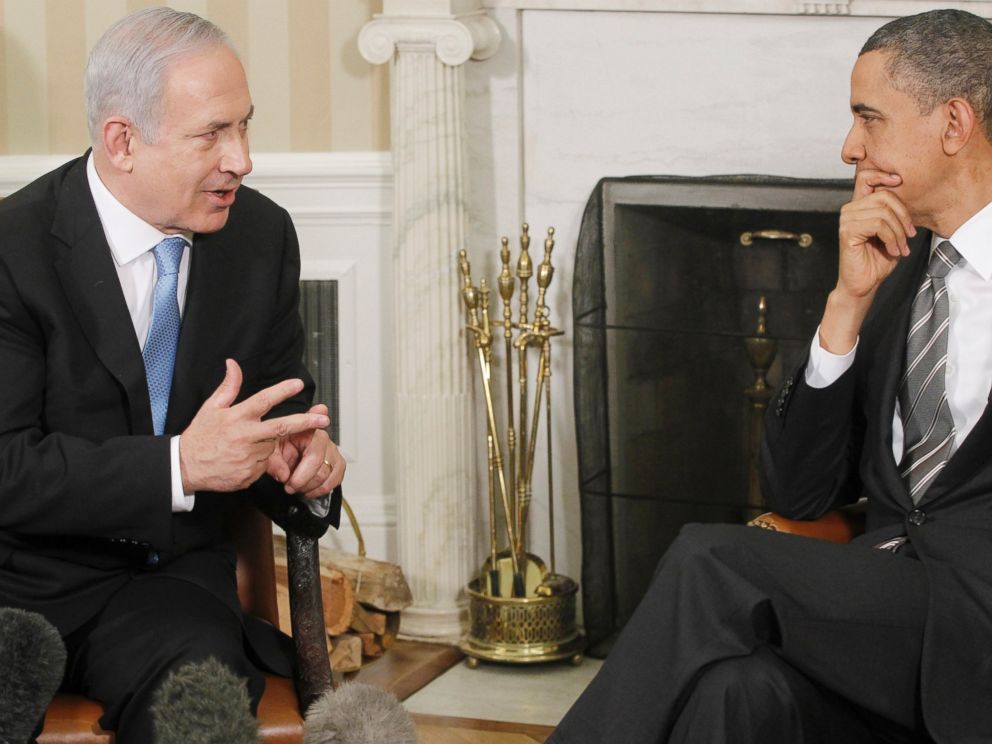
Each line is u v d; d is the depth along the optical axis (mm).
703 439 3506
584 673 3539
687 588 2121
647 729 2090
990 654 2119
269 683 2176
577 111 3602
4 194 3938
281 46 3840
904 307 2451
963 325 2395
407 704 3316
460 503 3688
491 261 3703
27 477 2074
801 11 3418
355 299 3885
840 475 2518
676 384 3508
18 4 3891
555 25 3582
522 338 3555
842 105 3463
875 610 2150
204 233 2279
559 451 3748
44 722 2043
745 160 3531
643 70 3549
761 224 3416
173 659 2047
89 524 2082
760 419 3457
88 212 2215
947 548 2244
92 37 3883
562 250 3660
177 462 2076
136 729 2012
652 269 3502
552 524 3648
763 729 2053
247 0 3836
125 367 2189
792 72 3475
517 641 3523
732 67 3504
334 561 3629
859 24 3424
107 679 2078
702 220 3453
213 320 2283
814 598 2143
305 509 2203
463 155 3600
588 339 3545
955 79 2307
